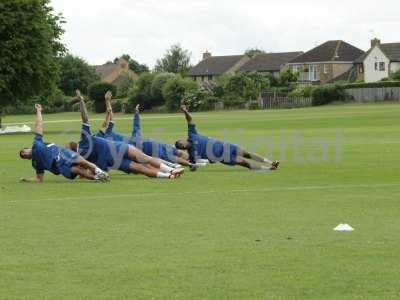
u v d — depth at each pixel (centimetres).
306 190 2278
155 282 1230
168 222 1736
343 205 1950
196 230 1633
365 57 17875
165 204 2020
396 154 3612
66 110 15375
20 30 8206
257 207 1942
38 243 1519
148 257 1390
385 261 1338
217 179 2622
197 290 1184
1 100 8462
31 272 1297
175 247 1468
